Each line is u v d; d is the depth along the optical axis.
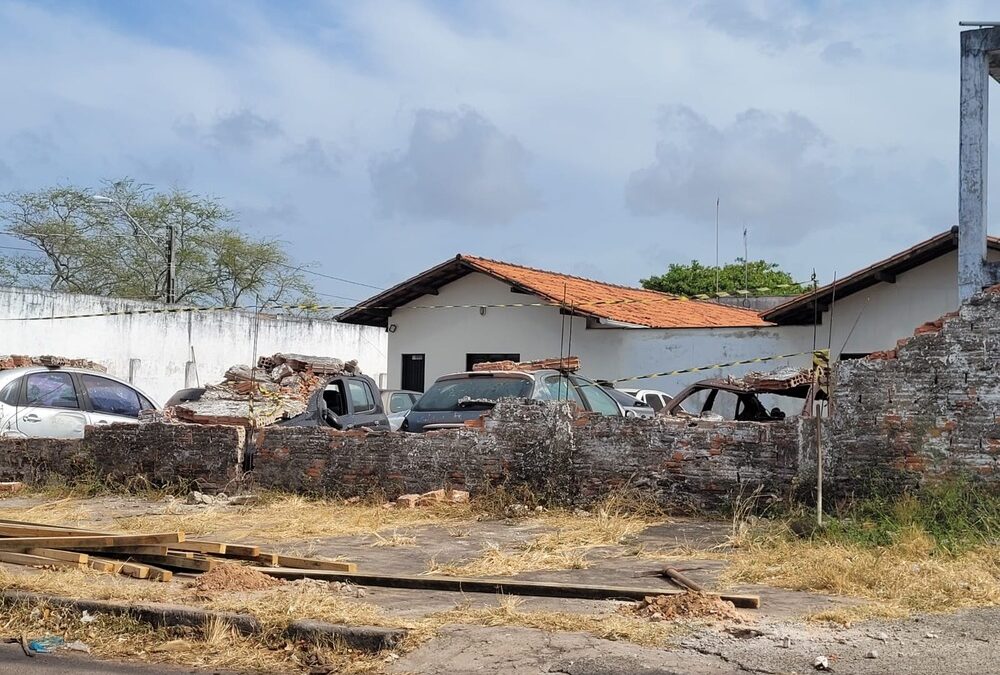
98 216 40.75
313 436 13.61
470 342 24.61
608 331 22.62
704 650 6.28
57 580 7.96
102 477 14.70
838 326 19.91
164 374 29.08
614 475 12.02
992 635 6.48
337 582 8.14
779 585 8.01
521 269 25.52
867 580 7.93
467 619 6.94
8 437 15.38
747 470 11.41
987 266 12.50
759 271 46.72
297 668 6.36
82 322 27.05
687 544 9.83
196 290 42.62
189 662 6.50
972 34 12.74
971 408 10.61
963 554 8.71
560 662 6.11
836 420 11.16
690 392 14.13
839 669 5.90
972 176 12.65
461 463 12.77
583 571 8.68
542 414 12.43
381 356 36.91
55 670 6.33
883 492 10.88
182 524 11.33
